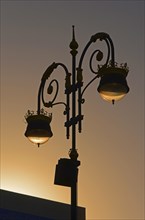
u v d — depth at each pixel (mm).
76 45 7660
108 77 6988
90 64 7305
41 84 8297
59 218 24438
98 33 7469
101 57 7324
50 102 8055
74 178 6859
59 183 6871
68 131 7312
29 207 23547
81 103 7270
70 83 7609
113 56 7184
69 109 7457
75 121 7176
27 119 8055
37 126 7863
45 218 23875
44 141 8008
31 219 23359
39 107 8211
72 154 6996
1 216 22484
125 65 7117
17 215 22969
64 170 6879
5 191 23047
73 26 7793
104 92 7117
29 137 7957
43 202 24094
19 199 23375
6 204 22828
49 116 8102
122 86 7016
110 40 7309
